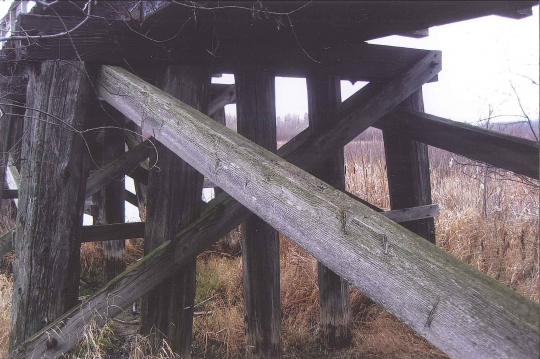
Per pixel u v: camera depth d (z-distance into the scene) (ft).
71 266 10.82
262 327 12.34
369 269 4.75
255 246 12.29
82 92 10.71
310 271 17.81
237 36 11.45
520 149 11.78
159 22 10.57
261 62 11.84
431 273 4.28
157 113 8.53
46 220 10.66
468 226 20.57
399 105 14.47
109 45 10.61
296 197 5.53
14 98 17.21
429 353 13.91
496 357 3.83
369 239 4.77
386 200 22.84
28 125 11.04
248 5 9.25
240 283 18.92
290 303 16.98
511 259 18.30
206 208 11.28
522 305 3.80
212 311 16.52
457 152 13.20
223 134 6.97
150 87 9.26
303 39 12.07
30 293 10.62
